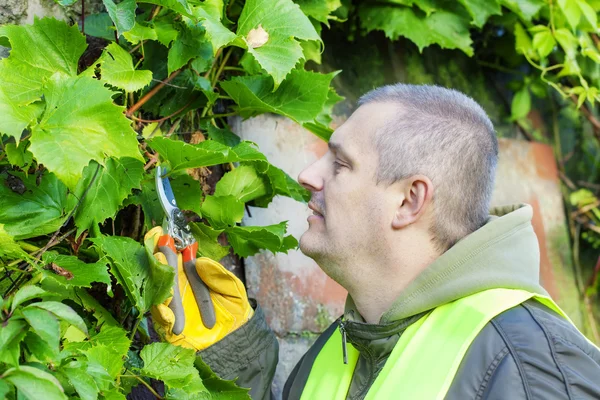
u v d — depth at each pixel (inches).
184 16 45.4
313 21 60.8
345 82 74.5
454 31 72.1
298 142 68.4
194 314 46.8
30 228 41.1
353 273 45.6
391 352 42.9
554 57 86.7
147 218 48.7
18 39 41.1
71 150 36.6
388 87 47.6
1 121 34.9
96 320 46.1
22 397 31.2
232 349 46.7
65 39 42.5
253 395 47.9
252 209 64.7
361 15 71.8
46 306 32.9
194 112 54.8
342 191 45.2
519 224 44.0
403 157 43.8
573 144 92.2
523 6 76.0
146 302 43.1
